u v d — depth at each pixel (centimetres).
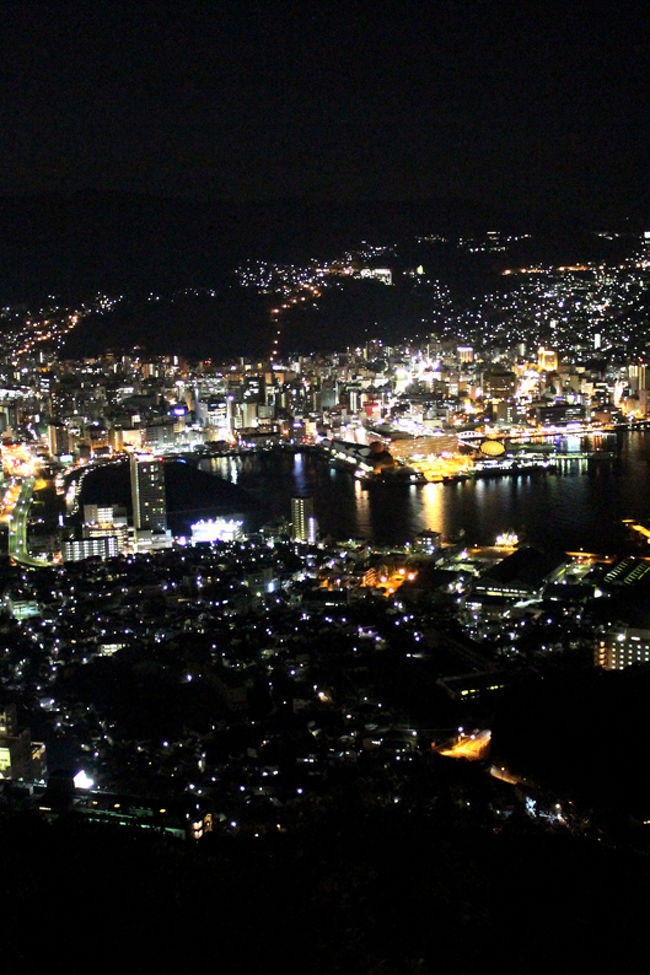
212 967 3203
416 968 3212
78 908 3428
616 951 3275
